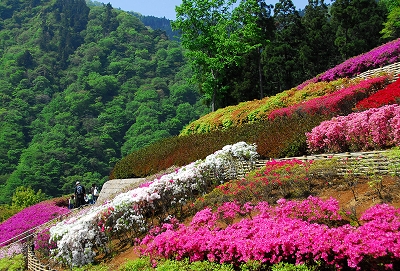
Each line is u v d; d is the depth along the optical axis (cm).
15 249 1336
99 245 1020
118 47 11575
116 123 7856
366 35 3678
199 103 8581
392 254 515
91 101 8681
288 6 3853
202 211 856
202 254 688
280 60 3484
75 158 6569
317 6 4262
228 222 816
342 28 3738
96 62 10312
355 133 1016
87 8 13262
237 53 3272
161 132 7062
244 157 1225
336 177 869
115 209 1008
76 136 7200
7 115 7456
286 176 877
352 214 678
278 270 560
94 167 6544
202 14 3180
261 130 1466
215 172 1155
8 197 5250
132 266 757
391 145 951
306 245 562
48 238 1150
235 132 1644
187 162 1584
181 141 1944
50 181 5728
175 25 3206
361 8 3650
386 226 553
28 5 13450
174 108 8362
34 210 1980
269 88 3769
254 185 905
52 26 11950
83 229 978
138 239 922
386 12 4003
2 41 11356
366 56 2067
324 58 3838
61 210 1870
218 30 3142
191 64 3291
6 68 9656
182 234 758
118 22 13038
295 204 717
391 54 1920
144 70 10525
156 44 12450
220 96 3303
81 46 11375
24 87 9025
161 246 744
